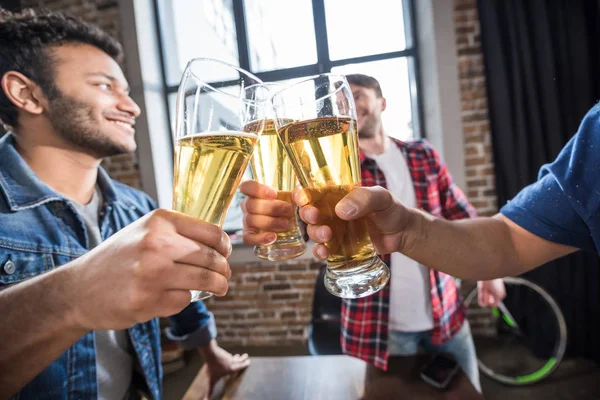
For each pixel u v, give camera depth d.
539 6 2.10
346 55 2.73
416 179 1.37
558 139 2.13
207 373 1.01
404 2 2.65
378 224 0.59
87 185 0.91
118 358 0.87
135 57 2.60
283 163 0.70
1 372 0.36
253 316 2.73
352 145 0.50
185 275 0.33
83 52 0.80
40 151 0.82
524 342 2.32
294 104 0.49
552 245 0.66
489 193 2.33
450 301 1.35
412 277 1.33
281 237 0.74
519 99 2.15
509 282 2.21
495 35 2.16
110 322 0.34
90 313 0.33
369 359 1.22
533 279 2.20
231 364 1.03
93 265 0.33
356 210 0.46
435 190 1.40
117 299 0.32
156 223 0.35
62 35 0.78
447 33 2.28
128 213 1.03
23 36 0.74
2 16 0.76
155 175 2.69
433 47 2.33
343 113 0.49
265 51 2.80
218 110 0.46
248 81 0.60
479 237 0.67
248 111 0.57
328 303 1.74
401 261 1.34
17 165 0.76
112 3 2.59
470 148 2.32
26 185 0.75
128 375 0.91
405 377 0.93
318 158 0.49
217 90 0.46
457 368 0.94
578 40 2.08
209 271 0.35
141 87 2.62
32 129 0.81
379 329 1.22
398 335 1.35
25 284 0.36
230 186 0.45
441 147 2.37
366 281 0.50
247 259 2.68
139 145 2.68
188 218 0.36
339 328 1.68
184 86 0.44
